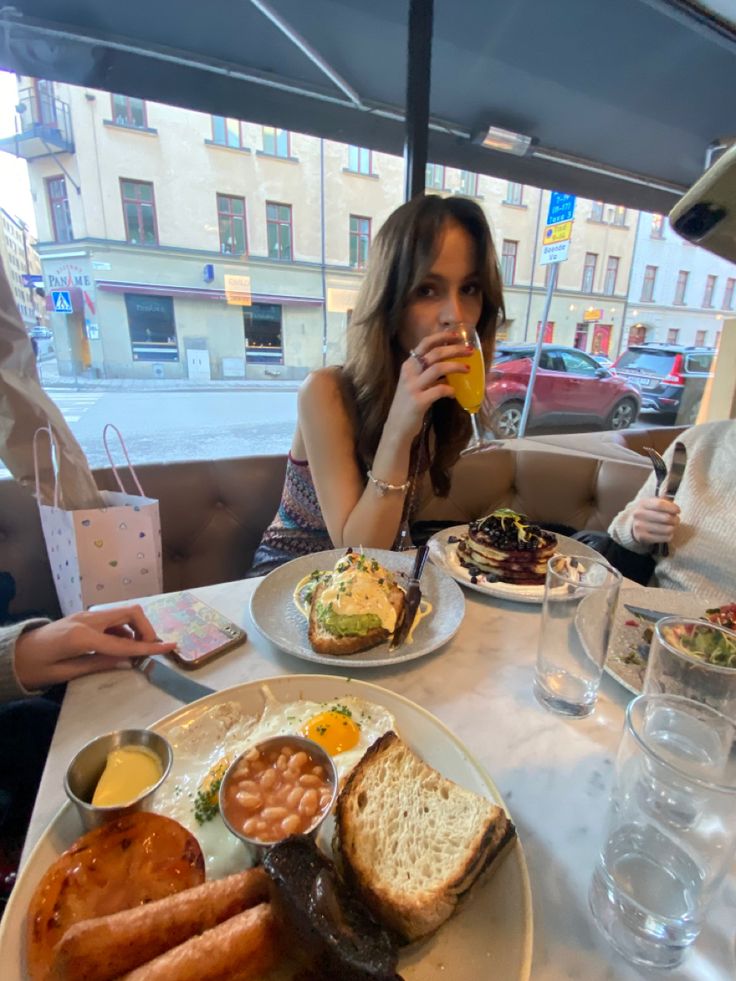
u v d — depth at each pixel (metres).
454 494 1.94
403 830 0.44
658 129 2.53
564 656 0.74
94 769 0.52
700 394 4.30
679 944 0.39
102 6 1.42
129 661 0.75
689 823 0.42
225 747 0.58
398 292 1.25
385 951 0.32
